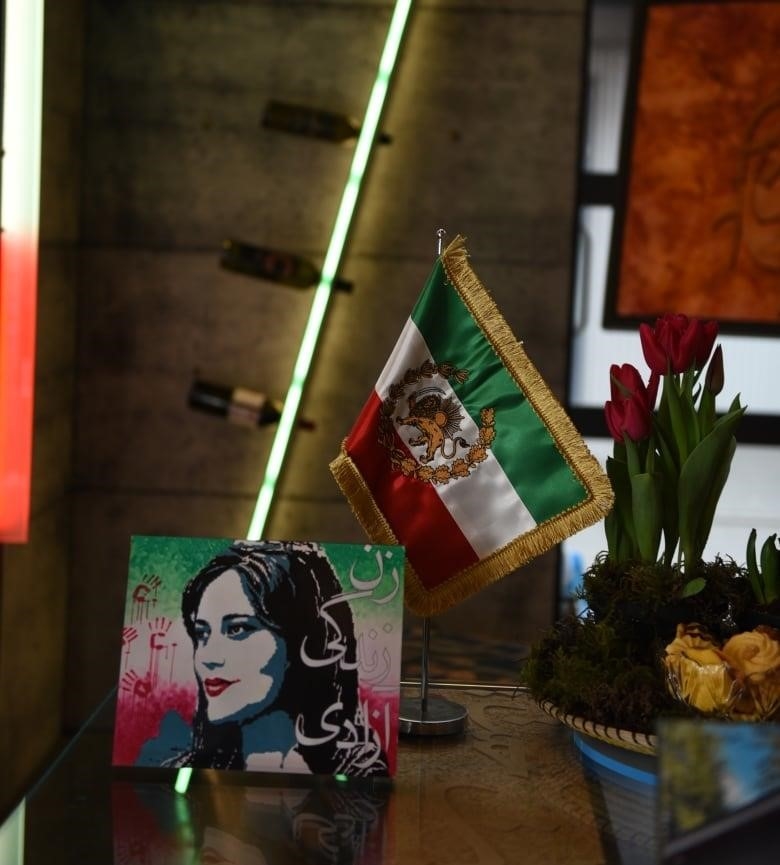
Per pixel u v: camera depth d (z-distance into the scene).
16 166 3.46
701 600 1.42
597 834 1.16
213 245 4.11
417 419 1.56
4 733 3.41
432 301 1.55
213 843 1.13
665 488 1.50
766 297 4.02
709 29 3.92
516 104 4.07
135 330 4.12
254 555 1.36
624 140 4.02
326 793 1.27
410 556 1.56
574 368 4.26
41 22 3.43
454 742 1.45
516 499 1.53
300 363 4.01
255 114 4.06
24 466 3.52
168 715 1.32
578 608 4.18
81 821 1.18
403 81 4.08
